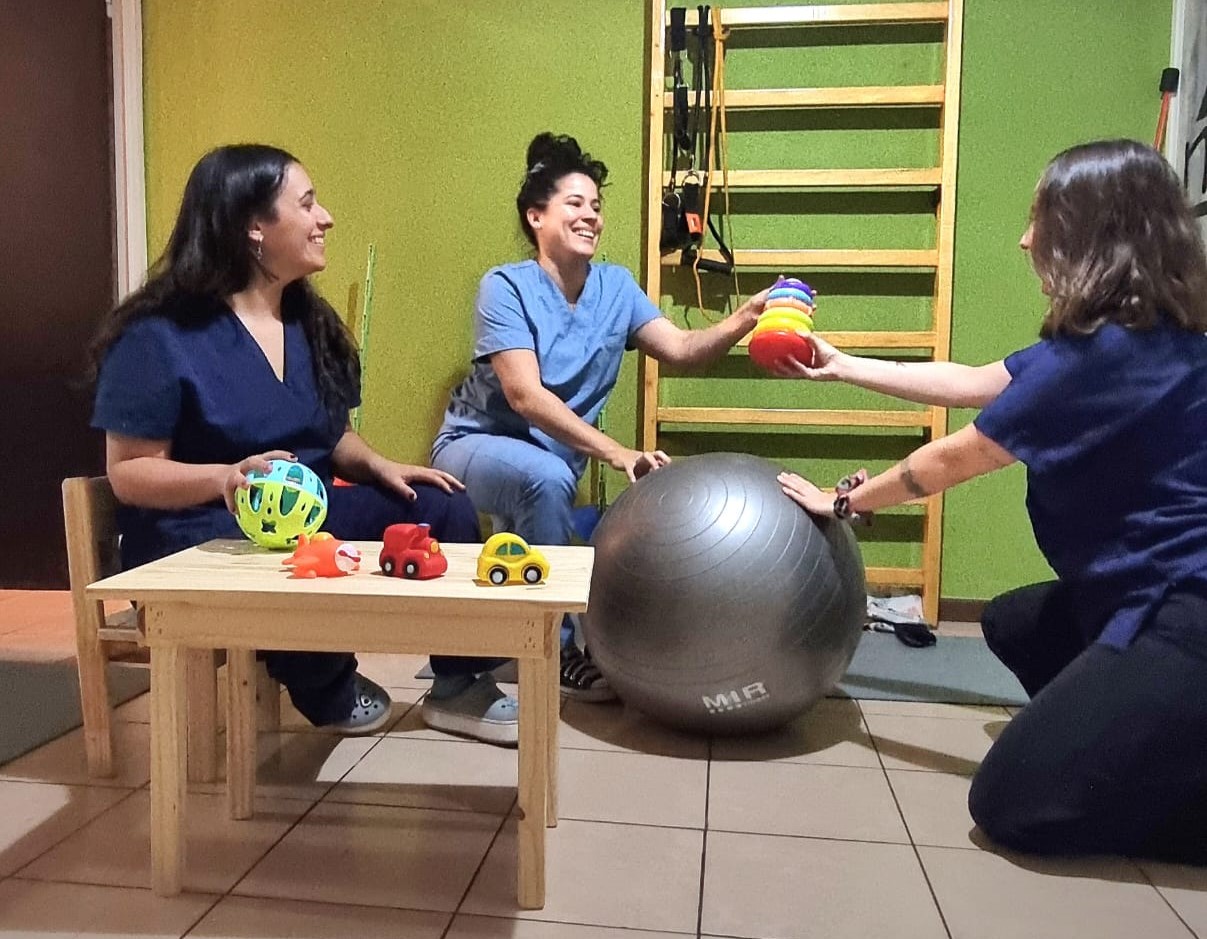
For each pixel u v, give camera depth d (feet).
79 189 8.79
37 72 8.70
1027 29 7.97
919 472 4.94
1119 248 4.34
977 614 8.44
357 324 8.73
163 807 4.02
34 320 8.95
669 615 5.20
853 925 3.88
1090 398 4.34
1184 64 7.72
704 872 4.27
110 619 5.42
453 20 8.38
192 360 4.92
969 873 4.31
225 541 4.75
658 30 7.97
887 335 8.03
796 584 5.20
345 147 8.59
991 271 8.19
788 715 5.55
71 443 9.08
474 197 8.52
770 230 8.30
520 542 3.99
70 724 5.92
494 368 6.81
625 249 8.41
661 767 5.41
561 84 8.34
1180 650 4.23
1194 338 4.39
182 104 8.68
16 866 4.29
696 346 7.14
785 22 7.96
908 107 8.09
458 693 5.92
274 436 5.17
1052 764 4.31
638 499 5.58
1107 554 4.46
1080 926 3.90
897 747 5.73
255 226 5.09
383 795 5.04
